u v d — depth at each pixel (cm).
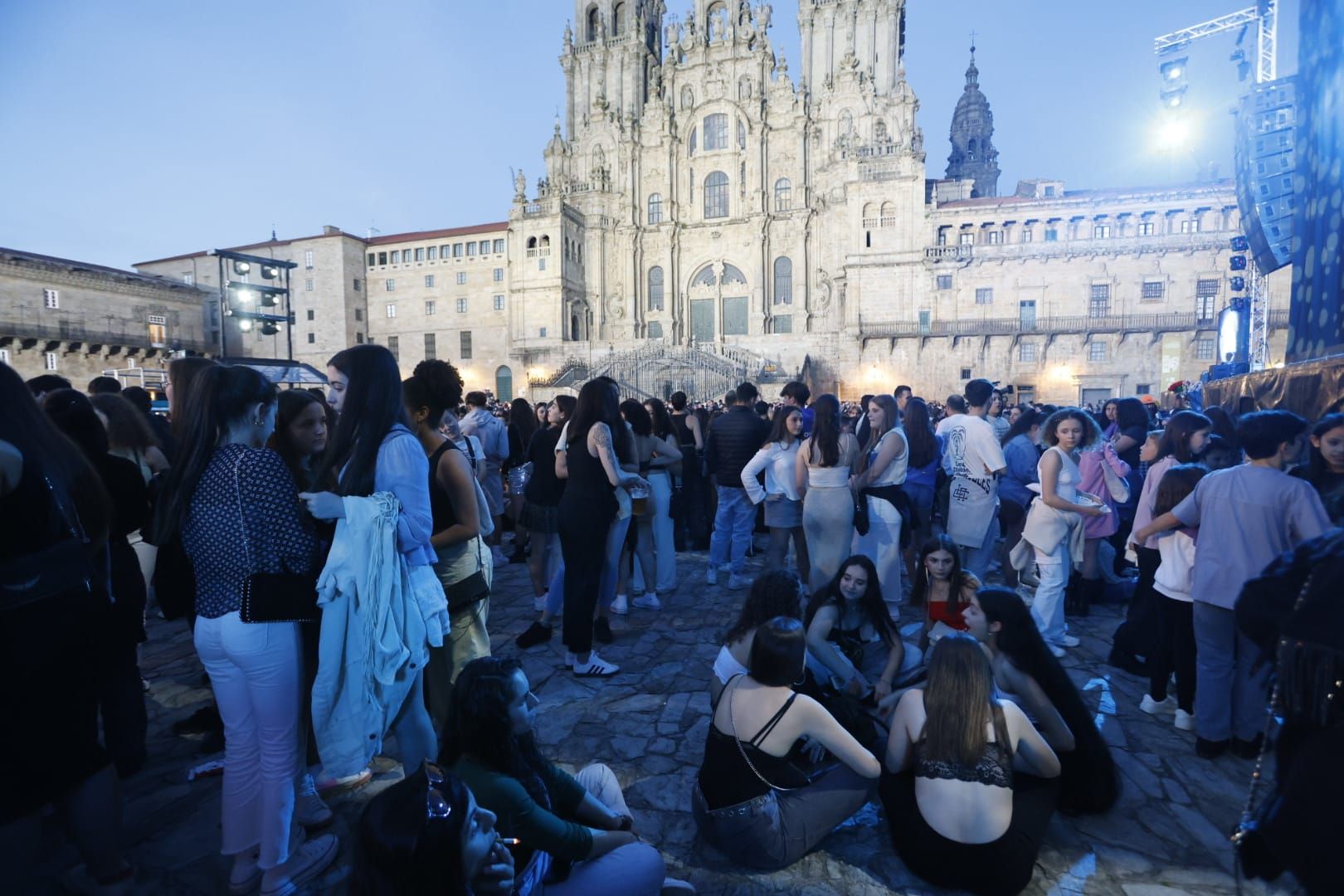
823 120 5344
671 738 455
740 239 5619
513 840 229
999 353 4638
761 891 309
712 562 858
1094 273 4400
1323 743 190
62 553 259
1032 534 620
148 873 323
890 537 664
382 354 322
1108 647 627
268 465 287
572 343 5538
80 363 4388
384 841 161
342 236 6047
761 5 5519
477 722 240
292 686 294
